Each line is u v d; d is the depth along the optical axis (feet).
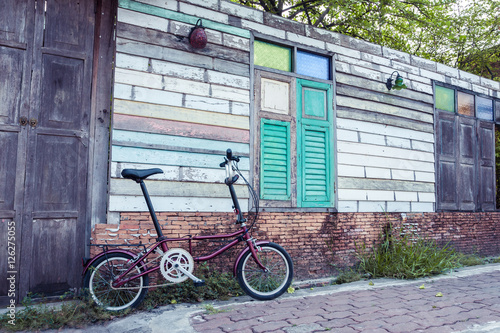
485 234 22.15
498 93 24.38
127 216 11.89
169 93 12.92
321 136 16.34
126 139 12.07
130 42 12.43
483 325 9.48
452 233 20.47
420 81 20.30
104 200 12.05
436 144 20.48
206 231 13.10
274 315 10.28
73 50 12.06
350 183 16.89
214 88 13.83
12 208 10.86
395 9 24.98
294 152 15.51
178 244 12.49
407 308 10.99
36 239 11.09
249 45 14.85
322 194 16.06
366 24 26.66
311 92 16.35
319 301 11.81
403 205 18.62
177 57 13.21
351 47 17.76
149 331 9.14
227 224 13.53
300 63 16.38
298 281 14.66
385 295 12.60
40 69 11.55
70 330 9.25
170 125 12.85
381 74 18.65
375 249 16.98
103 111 12.31
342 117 16.99
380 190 17.85
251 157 14.35
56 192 11.47
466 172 21.90
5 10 11.31
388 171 18.26
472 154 22.36
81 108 12.03
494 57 32.04
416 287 13.87
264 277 12.56
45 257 11.17
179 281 10.80
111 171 11.75
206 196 13.24
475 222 21.72
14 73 11.25
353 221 16.80
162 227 12.34
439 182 20.34
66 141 11.76
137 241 11.91
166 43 13.06
